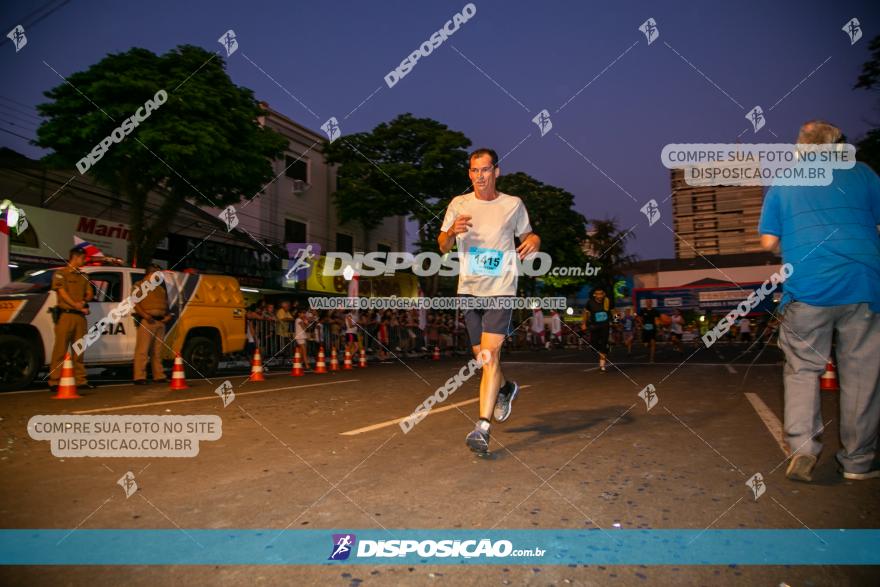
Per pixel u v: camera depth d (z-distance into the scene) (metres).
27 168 16.38
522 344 29.08
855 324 2.83
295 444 3.96
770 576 1.85
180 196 15.79
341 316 17.53
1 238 8.95
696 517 2.39
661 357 17.53
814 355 2.90
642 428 4.47
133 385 8.59
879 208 2.89
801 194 2.94
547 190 31.97
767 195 3.11
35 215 15.38
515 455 3.55
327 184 28.67
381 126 26.88
